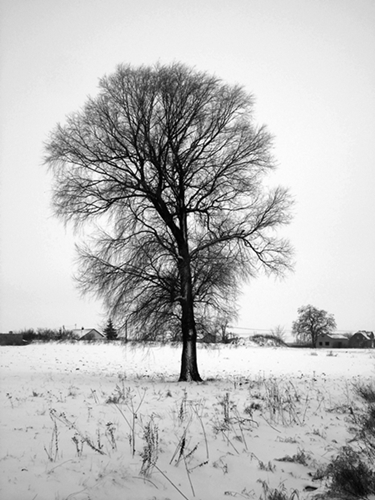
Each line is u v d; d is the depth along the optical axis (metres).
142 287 19.64
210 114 20.27
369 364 35.53
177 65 20.27
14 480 5.38
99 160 19.50
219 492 6.09
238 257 20.02
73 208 19.52
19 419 8.59
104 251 19.53
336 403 12.50
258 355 47.00
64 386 15.12
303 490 6.45
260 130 20.39
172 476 6.30
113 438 7.23
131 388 15.05
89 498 5.22
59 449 6.71
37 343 58.50
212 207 20.34
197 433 8.45
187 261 19.91
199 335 21.52
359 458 7.53
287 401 12.00
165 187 20.12
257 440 8.47
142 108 19.58
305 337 118.69
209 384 17.28
